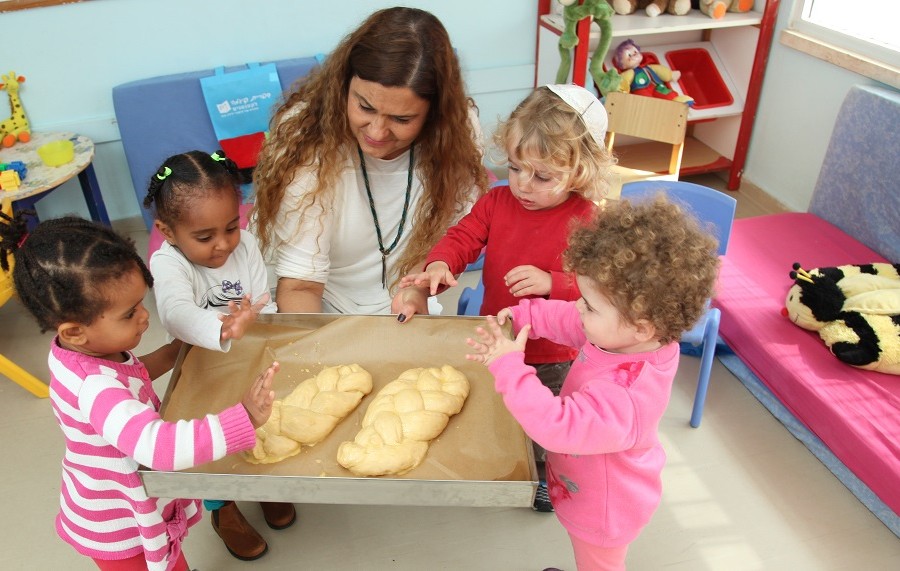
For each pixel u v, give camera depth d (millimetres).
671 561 1758
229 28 3037
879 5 2705
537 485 1060
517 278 1419
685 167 3453
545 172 1347
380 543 1806
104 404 1087
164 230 1358
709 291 1063
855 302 2139
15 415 2232
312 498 1102
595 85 3094
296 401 1305
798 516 1872
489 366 1127
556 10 3256
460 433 1285
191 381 1293
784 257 2553
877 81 2654
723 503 1912
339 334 1409
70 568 1743
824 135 2980
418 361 1409
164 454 1055
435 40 1307
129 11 2885
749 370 2295
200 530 1829
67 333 1094
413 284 1449
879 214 2516
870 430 1843
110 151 3145
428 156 1531
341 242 1612
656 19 3164
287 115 1540
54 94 2973
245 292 1495
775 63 3197
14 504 1919
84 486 1209
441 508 1907
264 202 1512
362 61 1271
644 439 1133
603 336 1087
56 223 1127
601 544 1256
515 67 3451
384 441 1219
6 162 2627
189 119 2994
